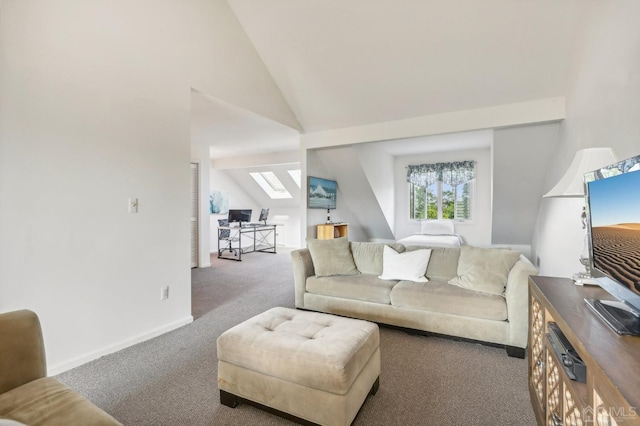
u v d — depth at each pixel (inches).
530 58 121.5
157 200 111.7
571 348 48.4
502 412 69.6
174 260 117.9
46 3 83.4
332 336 69.2
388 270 126.0
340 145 190.5
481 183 255.6
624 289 43.8
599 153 69.0
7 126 76.9
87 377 84.1
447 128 156.6
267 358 65.7
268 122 174.1
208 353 98.0
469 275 109.7
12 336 53.5
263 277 198.2
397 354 97.0
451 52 128.0
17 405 47.5
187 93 122.3
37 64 81.7
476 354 96.7
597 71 89.0
